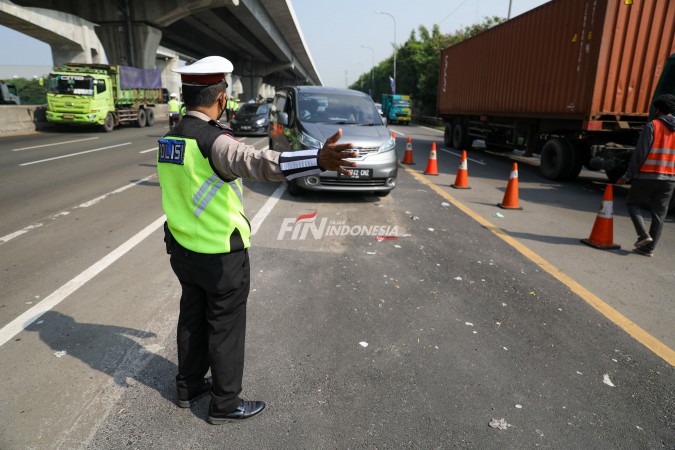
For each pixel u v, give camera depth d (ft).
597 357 10.18
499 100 44.68
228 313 7.42
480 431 7.73
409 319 11.59
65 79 62.64
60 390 8.42
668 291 14.03
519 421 8.02
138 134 64.80
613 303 13.05
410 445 7.35
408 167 39.42
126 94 74.49
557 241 18.83
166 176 6.98
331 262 15.42
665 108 16.43
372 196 26.27
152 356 9.59
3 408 7.88
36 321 10.92
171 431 7.52
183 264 7.17
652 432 7.91
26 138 55.47
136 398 8.30
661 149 16.28
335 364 9.53
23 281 13.26
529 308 12.46
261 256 15.80
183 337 7.79
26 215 20.62
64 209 21.77
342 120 26.21
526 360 9.95
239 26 137.18
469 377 9.25
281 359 9.66
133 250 16.01
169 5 95.20
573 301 13.03
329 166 6.08
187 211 6.93
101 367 9.16
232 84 225.56
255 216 20.94
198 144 6.57
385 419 7.94
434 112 143.33
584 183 35.04
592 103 29.78
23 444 7.07
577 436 7.73
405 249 17.03
